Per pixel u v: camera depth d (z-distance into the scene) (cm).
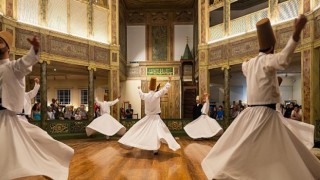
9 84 273
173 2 1769
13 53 1002
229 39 1252
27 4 1076
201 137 1052
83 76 1919
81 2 1277
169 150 796
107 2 1401
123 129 1094
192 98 1728
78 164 593
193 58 1788
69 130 1193
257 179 250
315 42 898
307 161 263
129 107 1638
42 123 1111
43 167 271
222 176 255
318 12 877
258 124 273
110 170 529
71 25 1236
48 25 1147
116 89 1390
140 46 1867
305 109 927
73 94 1928
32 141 279
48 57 1123
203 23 1380
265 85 284
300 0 980
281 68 263
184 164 587
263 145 264
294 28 241
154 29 1873
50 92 1930
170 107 1797
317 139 842
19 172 243
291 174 246
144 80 1827
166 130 682
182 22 1866
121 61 1597
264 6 1210
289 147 257
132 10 1875
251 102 294
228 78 1262
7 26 976
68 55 1205
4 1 979
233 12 1286
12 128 269
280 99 289
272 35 301
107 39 1393
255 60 299
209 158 303
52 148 301
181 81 1775
